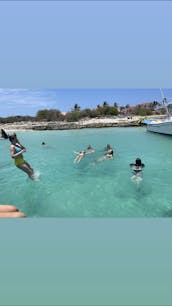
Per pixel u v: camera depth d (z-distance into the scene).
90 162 8.78
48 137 18.09
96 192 5.36
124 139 15.26
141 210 4.28
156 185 5.76
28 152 11.43
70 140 15.84
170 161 8.53
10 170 7.79
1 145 14.09
